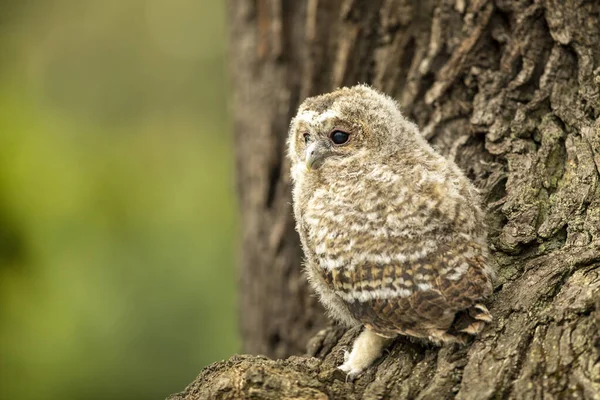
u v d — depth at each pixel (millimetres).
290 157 9750
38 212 17125
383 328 7324
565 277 7371
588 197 8016
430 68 10328
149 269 18359
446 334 7039
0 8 22281
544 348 6770
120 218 18719
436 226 7352
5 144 17859
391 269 7301
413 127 8859
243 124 12422
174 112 23156
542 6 9570
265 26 11812
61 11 23203
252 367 7059
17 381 17016
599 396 6227
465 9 10164
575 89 9188
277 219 11828
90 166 19438
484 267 7324
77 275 17609
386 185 7719
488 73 9836
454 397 6727
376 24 10945
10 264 16500
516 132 9203
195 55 24000
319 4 11156
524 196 8422
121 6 23750
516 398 6473
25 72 21781
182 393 7281
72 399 17250
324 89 11289
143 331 17875
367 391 7062
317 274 8148
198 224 19484
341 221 7699
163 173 20641
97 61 23188
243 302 12617
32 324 16938
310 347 8773
